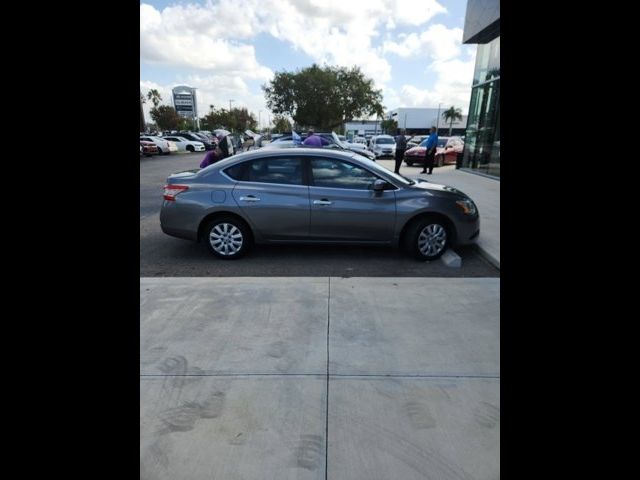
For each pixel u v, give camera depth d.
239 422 2.32
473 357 2.94
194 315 3.58
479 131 15.91
